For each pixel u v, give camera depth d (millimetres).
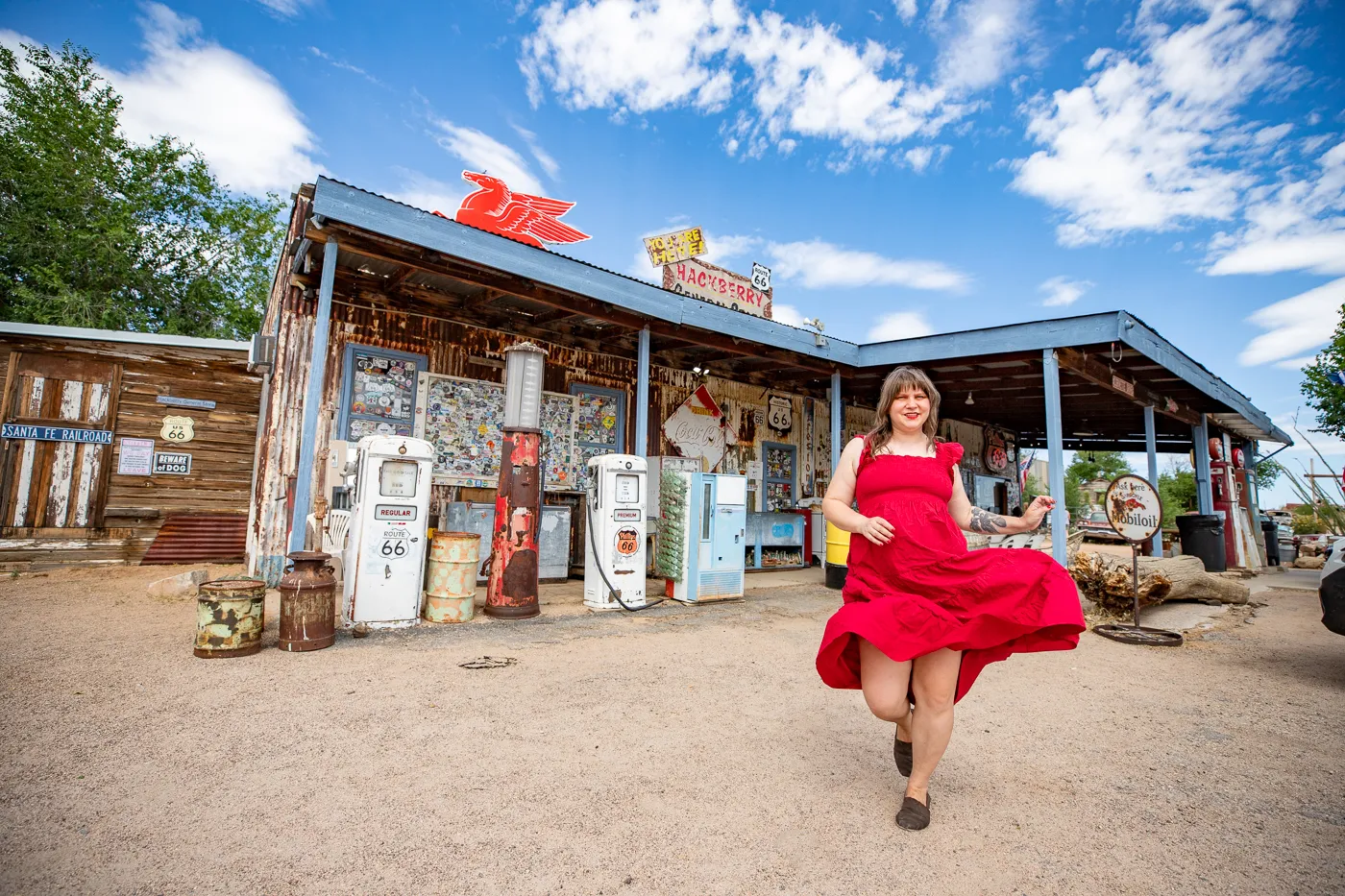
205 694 3271
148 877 1731
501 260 6090
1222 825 2232
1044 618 1973
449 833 2021
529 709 3229
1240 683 4168
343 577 5270
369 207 5359
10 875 1708
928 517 2154
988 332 7996
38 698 3135
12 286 15227
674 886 1769
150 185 18438
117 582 7027
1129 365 8844
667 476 7312
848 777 2551
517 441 5785
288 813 2111
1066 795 2453
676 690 3662
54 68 17188
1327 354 15906
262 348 7051
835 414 9664
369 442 5020
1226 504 12148
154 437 8516
